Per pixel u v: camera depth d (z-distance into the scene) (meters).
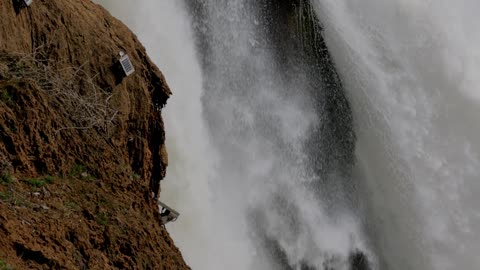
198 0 18.95
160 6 17.55
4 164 8.43
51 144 9.34
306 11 22.64
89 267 8.09
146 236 9.42
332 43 23.17
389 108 24.09
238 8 20.25
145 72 13.18
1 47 9.86
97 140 10.60
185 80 17.66
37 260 7.44
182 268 9.91
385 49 24.64
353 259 21.78
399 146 24.02
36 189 8.61
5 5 10.13
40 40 10.94
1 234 7.28
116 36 12.91
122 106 11.98
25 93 9.16
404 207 23.66
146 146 12.62
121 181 10.23
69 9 11.85
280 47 21.41
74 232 8.30
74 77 11.14
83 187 9.41
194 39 18.61
